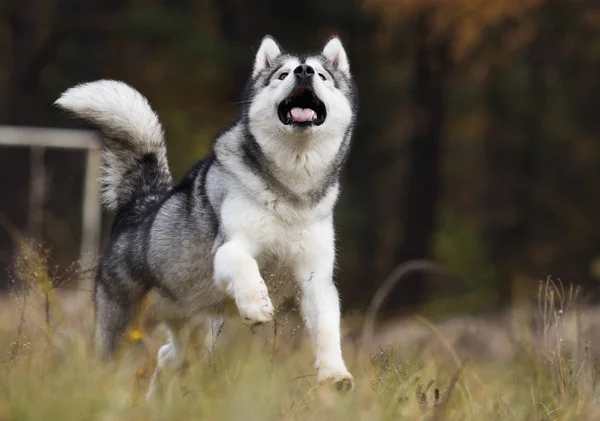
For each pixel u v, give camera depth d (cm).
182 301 1279
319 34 3781
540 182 4578
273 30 3872
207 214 1224
